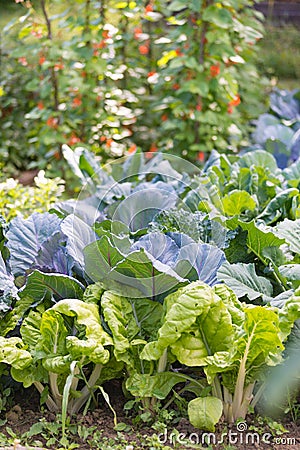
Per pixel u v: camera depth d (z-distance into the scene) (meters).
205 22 4.56
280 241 2.99
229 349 2.69
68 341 2.65
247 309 2.57
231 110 4.82
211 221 3.07
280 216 3.35
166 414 2.72
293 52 8.06
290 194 3.34
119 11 4.98
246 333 2.61
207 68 4.64
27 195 3.90
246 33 4.73
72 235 2.96
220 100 4.78
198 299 2.65
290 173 3.82
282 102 5.72
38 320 2.83
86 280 2.94
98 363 2.71
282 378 2.77
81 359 2.70
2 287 2.85
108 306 2.78
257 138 5.10
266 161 3.89
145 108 5.57
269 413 2.83
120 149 4.93
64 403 2.57
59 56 4.66
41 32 4.79
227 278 2.85
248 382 2.74
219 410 2.66
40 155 5.37
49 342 2.76
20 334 2.92
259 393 2.79
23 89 5.93
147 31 5.82
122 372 2.88
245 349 2.63
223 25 4.36
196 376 2.89
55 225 3.13
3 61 6.02
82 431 2.68
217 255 2.96
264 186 3.58
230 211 3.40
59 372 2.69
